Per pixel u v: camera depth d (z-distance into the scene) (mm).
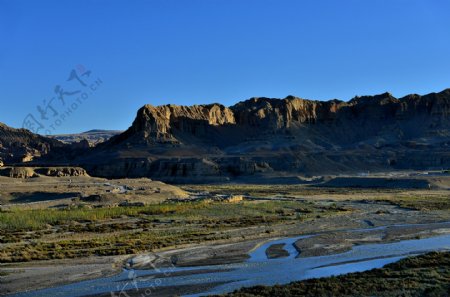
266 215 75938
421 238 55156
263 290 32562
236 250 47781
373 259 43781
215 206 87125
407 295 30188
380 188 158375
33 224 63969
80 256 44656
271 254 46188
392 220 71000
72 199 94688
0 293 33875
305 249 48250
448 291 30641
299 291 31922
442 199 108062
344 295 30828
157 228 62219
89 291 34156
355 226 65250
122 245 49719
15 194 101188
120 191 112062
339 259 43906
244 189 160750
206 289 34375
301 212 80875
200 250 47812
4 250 46875
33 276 37781
